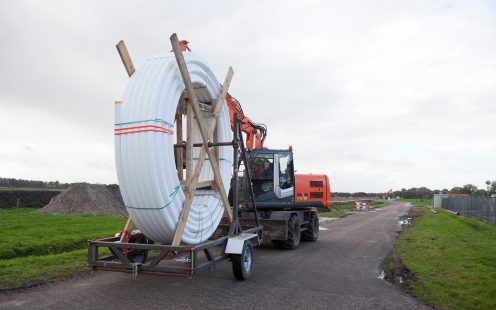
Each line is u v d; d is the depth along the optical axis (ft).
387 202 219.61
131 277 22.58
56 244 33.19
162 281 21.94
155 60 19.81
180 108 22.86
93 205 75.77
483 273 23.95
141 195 18.20
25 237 35.70
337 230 54.75
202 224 21.39
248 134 37.91
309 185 40.52
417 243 38.17
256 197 36.32
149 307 17.30
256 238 24.90
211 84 23.56
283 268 26.71
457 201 109.09
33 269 23.21
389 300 19.34
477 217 81.61
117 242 19.06
